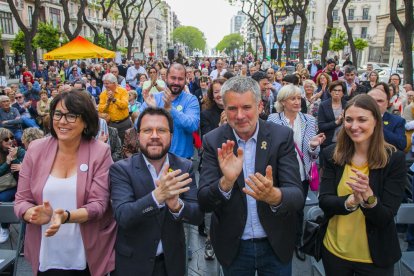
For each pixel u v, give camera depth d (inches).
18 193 94.7
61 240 95.3
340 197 94.6
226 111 89.5
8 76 1598.2
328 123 210.2
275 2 1248.2
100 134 182.1
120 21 2913.4
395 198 92.4
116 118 247.8
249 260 95.3
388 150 94.7
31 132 190.4
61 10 2066.9
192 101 171.0
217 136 95.1
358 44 1451.8
